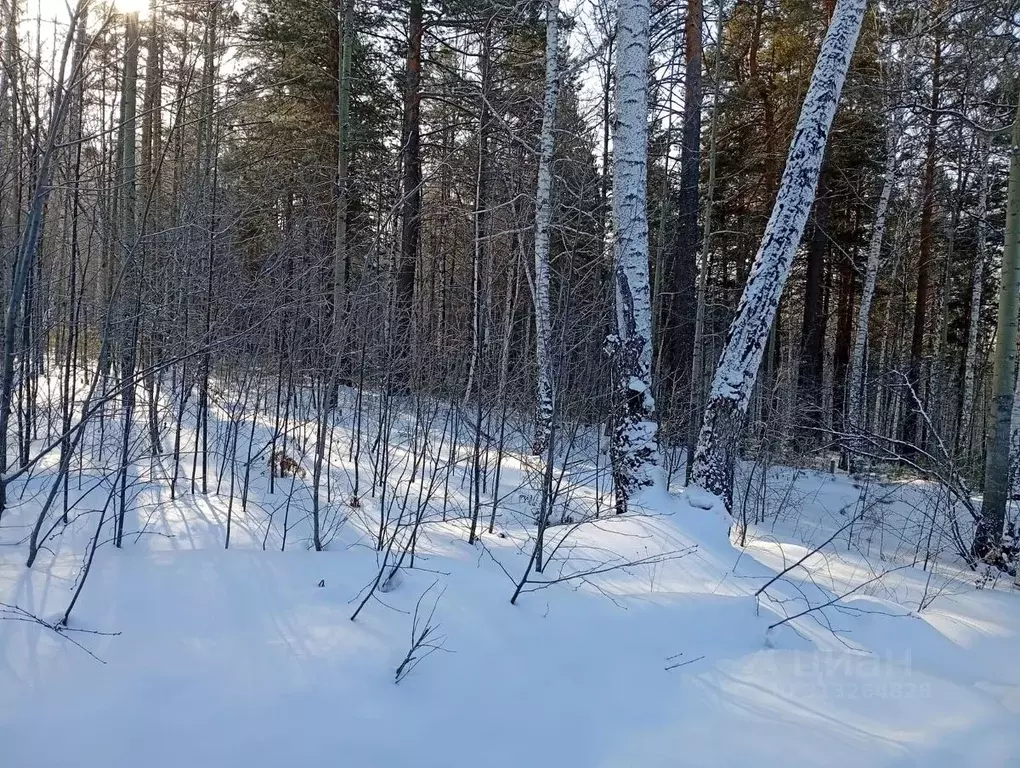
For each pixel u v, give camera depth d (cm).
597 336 608
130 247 405
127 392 435
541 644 335
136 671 268
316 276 614
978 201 1486
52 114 338
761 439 776
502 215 830
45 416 557
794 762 274
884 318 1948
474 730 271
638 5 594
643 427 591
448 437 816
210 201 588
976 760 285
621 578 431
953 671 387
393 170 1274
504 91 1013
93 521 438
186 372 560
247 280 590
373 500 574
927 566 644
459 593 365
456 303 1088
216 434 691
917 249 1641
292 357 574
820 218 1423
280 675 278
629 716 298
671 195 1571
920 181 1495
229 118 1030
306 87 1230
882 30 1202
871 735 299
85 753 228
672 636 369
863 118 1306
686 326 1132
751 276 597
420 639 285
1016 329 673
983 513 673
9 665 262
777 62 1327
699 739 286
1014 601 524
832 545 696
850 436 718
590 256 842
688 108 1071
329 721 258
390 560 399
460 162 1182
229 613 320
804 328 1446
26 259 350
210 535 436
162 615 312
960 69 1133
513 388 611
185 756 233
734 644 378
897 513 839
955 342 1925
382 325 653
